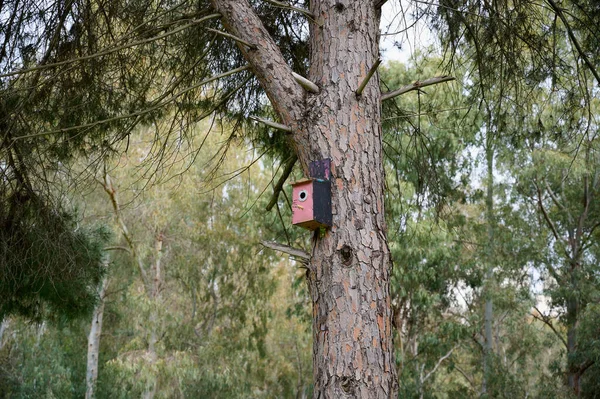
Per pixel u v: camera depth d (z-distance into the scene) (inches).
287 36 205.8
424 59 216.8
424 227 518.0
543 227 635.5
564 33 203.0
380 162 144.3
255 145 225.6
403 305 673.6
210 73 203.3
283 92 146.1
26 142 184.4
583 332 564.1
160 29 163.3
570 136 204.8
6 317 217.5
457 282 721.0
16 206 191.8
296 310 710.5
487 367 631.8
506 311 696.4
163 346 673.6
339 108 144.2
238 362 731.4
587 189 610.9
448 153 518.9
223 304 775.1
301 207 136.7
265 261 761.0
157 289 713.6
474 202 655.8
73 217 215.2
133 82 194.9
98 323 721.6
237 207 733.3
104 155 194.1
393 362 131.9
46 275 198.2
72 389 749.9
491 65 194.9
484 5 186.7
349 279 132.6
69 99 183.9
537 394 602.5
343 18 151.7
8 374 765.9
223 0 149.5
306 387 848.3
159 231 689.6
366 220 136.9
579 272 581.6
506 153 536.1
